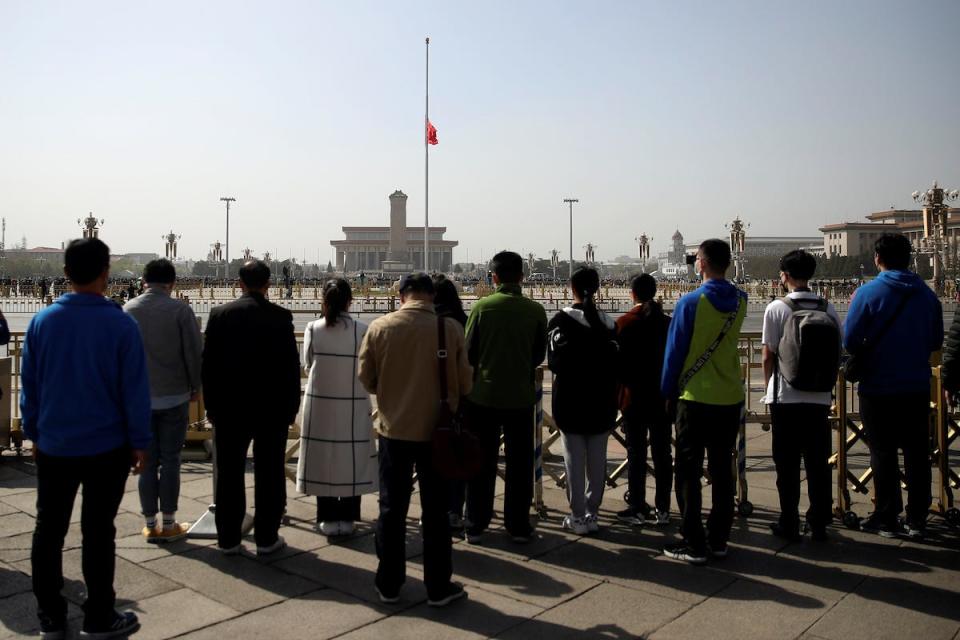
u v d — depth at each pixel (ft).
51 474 12.81
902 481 22.76
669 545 17.02
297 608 14.11
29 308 148.05
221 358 16.47
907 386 17.39
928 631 13.12
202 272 614.34
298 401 17.30
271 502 16.87
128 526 19.01
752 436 30.14
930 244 181.37
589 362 18.03
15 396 28.71
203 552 17.20
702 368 16.44
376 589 15.01
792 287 18.33
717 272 16.90
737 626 13.32
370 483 18.24
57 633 12.94
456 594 14.35
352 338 18.03
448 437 14.07
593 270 18.71
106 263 13.23
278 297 191.31
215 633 13.03
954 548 17.43
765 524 19.30
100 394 12.80
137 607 14.15
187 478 23.98
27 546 17.48
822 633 13.04
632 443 19.36
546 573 15.94
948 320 95.86
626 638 12.88
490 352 17.56
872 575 15.72
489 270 18.69
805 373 17.11
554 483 23.84
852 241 522.88
